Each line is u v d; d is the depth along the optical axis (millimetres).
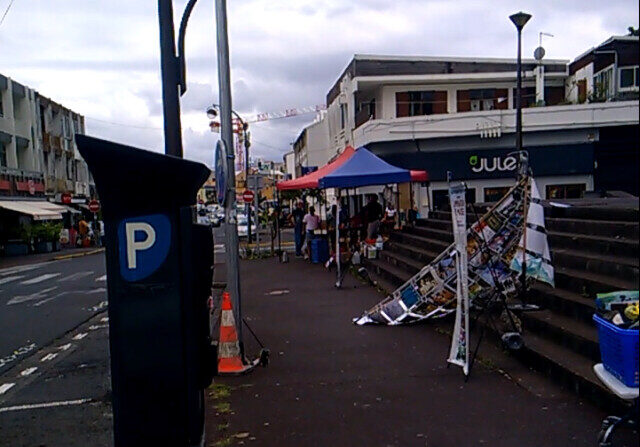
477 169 25141
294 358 7125
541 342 6281
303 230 21547
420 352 7117
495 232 7398
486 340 7277
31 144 38281
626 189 24938
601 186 25016
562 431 4531
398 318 8641
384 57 30344
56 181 42531
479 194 25250
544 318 6555
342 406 5367
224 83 6688
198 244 3393
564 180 25156
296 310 10461
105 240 3178
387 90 29078
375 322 8844
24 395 6504
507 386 5660
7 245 31109
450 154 25250
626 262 6656
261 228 40531
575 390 5254
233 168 6852
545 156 24875
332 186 13812
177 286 3203
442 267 8312
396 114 29062
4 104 35344
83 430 5355
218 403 5574
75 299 14117
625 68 27625
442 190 25375
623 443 4195
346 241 18328
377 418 5027
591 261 7246
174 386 3229
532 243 6898
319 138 42656
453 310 8359
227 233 6848
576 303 6371
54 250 34344
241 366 6539
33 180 37406
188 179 3160
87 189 50906
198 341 3340
